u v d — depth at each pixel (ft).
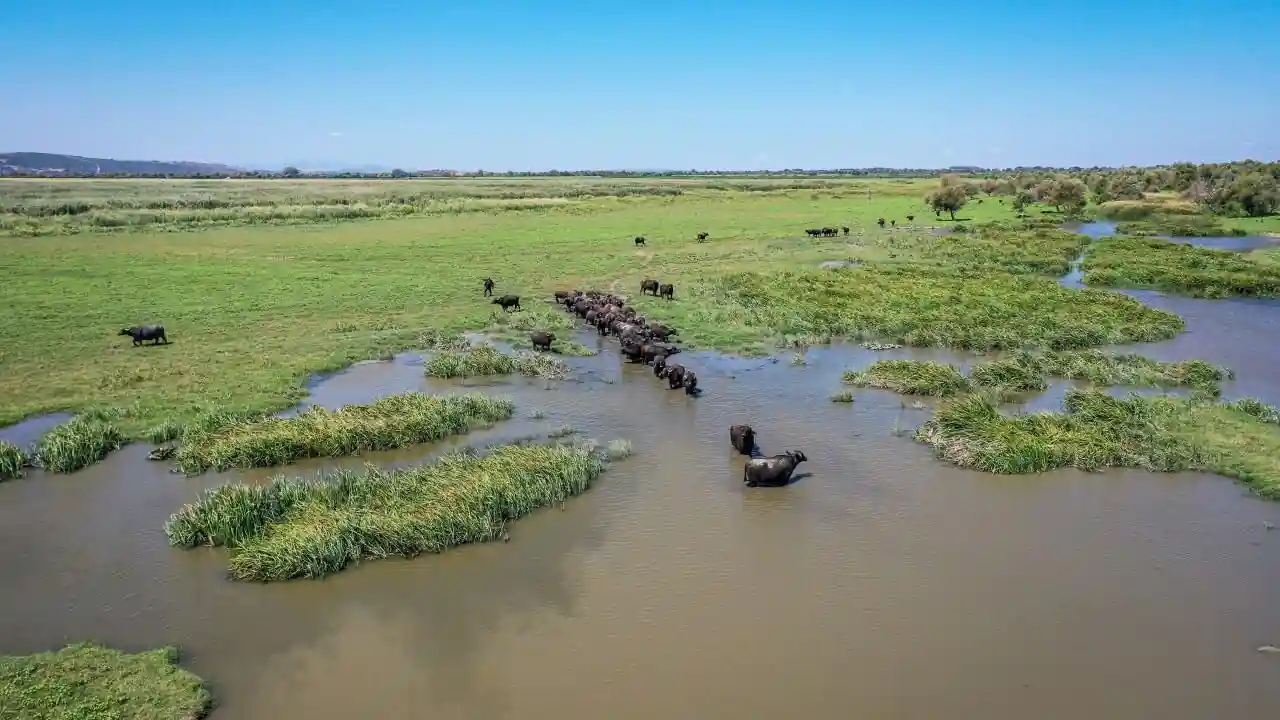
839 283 144.97
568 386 89.30
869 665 41.34
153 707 37.35
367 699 38.60
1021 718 37.52
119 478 63.46
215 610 46.01
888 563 51.29
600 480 63.87
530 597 47.47
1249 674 40.83
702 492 61.77
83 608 46.01
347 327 113.60
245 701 38.42
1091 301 128.57
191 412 76.95
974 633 44.04
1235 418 75.72
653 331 108.99
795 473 65.21
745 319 120.57
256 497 55.06
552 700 38.58
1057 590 48.24
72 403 79.41
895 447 70.79
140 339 102.27
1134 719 37.52
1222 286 146.51
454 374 92.02
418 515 53.83
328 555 50.01
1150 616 45.70
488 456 64.80
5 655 41.50
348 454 68.44
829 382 90.84
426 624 44.83
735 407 81.92
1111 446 66.95
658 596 47.50
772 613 45.80
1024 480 63.77
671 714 37.65
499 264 172.35
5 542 53.36
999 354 103.86
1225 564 51.16
